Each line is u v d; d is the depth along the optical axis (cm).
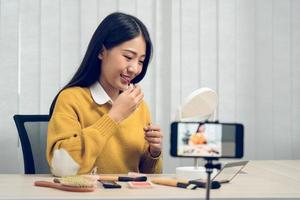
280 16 265
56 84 249
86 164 134
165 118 258
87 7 251
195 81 259
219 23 261
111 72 156
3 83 245
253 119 264
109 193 106
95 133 137
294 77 266
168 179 121
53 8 248
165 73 258
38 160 179
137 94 145
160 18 257
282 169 159
